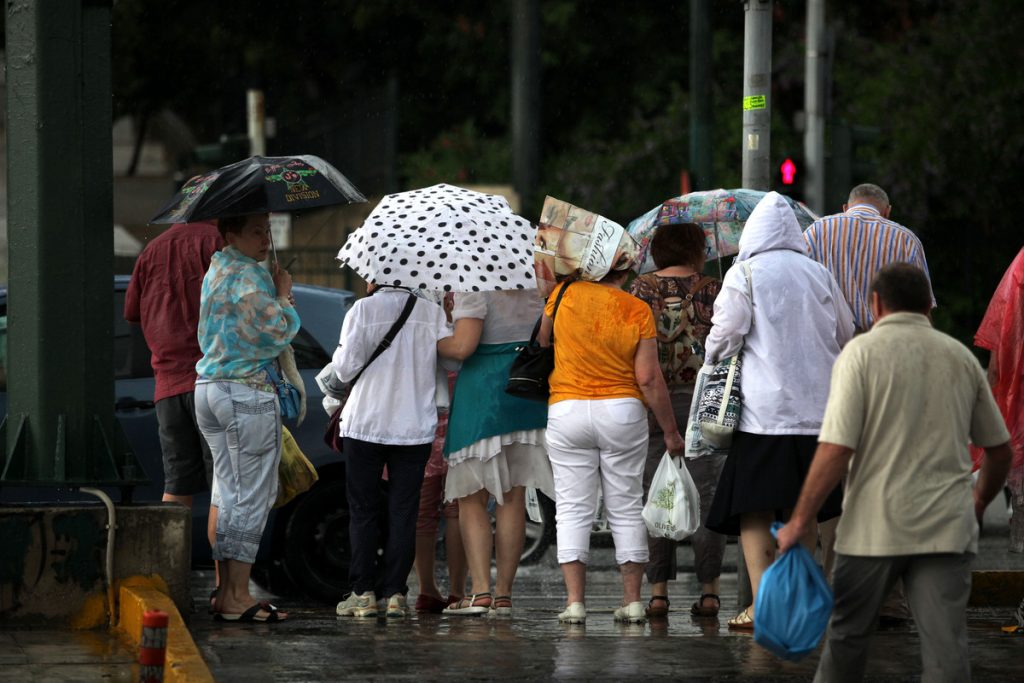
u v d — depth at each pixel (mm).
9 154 16266
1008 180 48625
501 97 67875
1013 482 17047
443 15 67562
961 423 11383
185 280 17391
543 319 16781
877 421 11328
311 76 69938
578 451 16719
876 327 11617
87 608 15484
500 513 17609
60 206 16094
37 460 15984
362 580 17266
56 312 16078
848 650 11648
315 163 17062
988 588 18953
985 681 13531
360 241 17062
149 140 75938
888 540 11234
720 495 15156
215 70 69312
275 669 13570
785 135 54781
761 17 20438
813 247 16766
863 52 56812
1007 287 16922
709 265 25156
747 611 16578
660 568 18125
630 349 16516
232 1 67250
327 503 19969
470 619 17234
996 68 50062
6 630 15266
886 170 48375
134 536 15648
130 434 19516
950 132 48750
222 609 16625
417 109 69562
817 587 11453
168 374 17359
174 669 12531
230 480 16422
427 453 17156
